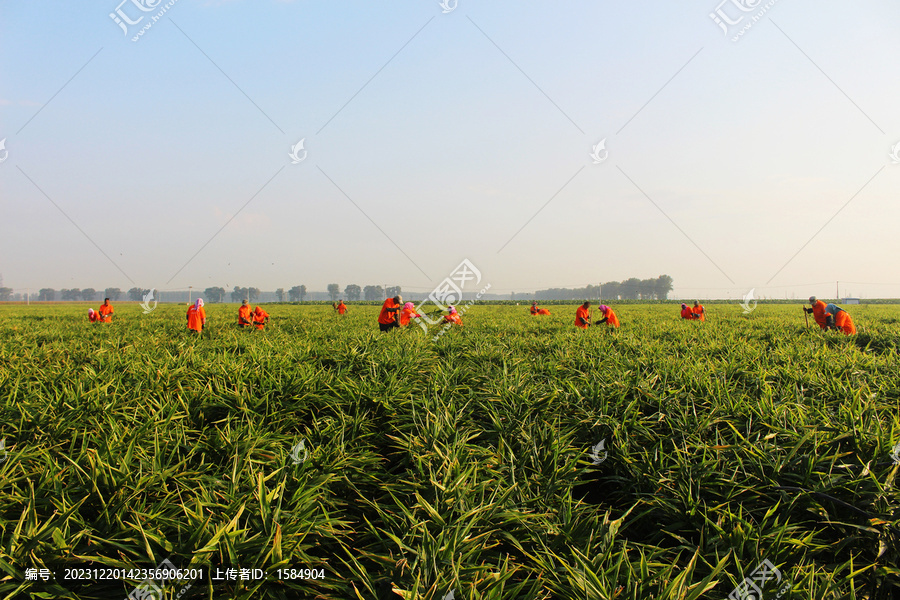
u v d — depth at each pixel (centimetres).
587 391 619
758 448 447
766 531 345
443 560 296
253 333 1520
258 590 287
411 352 884
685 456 446
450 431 499
